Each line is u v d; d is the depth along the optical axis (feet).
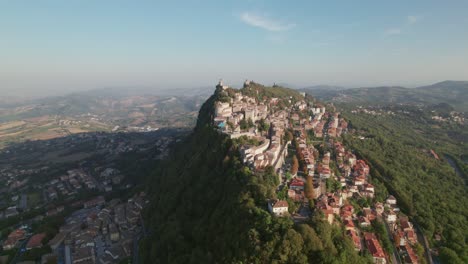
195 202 611.06
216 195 581.53
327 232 426.92
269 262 383.65
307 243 394.73
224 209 504.84
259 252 391.86
